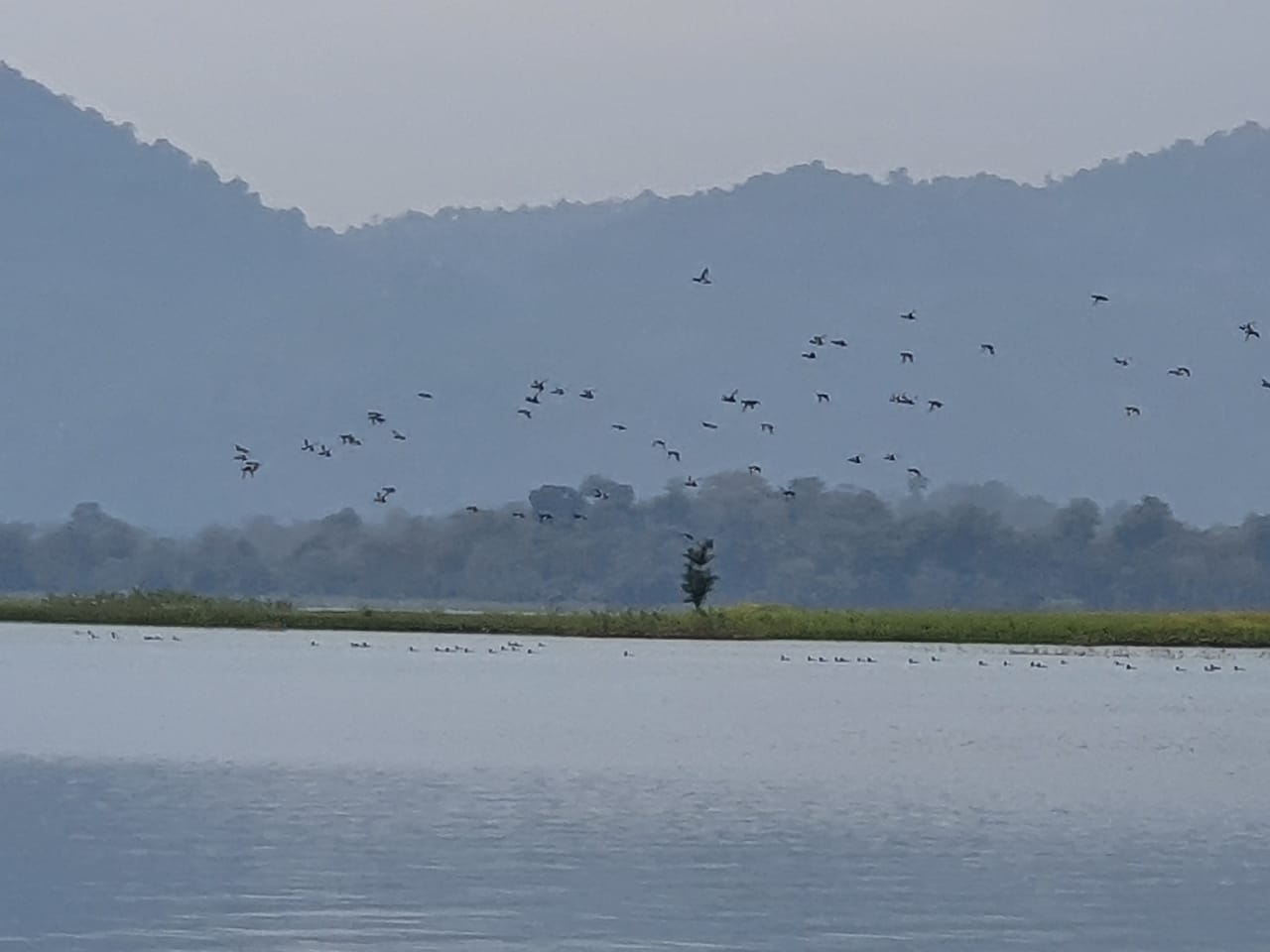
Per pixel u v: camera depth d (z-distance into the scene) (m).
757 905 117.12
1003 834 142.88
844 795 162.00
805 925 112.44
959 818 150.50
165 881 122.44
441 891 120.19
